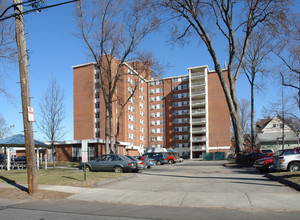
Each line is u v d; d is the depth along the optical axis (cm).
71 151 4812
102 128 5578
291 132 5497
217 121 6397
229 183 1189
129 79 6256
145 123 7269
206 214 679
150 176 1622
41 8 991
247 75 3406
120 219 647
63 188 1139
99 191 1075
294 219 614
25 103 1023
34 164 1034
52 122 2791
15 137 2391
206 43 2306
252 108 3406
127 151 5750
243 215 659
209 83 6625
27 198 964
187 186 1145
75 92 5938
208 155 5456
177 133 6969
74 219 654
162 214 692
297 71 2722
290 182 1048
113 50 2948
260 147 5694
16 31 1038
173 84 7206
